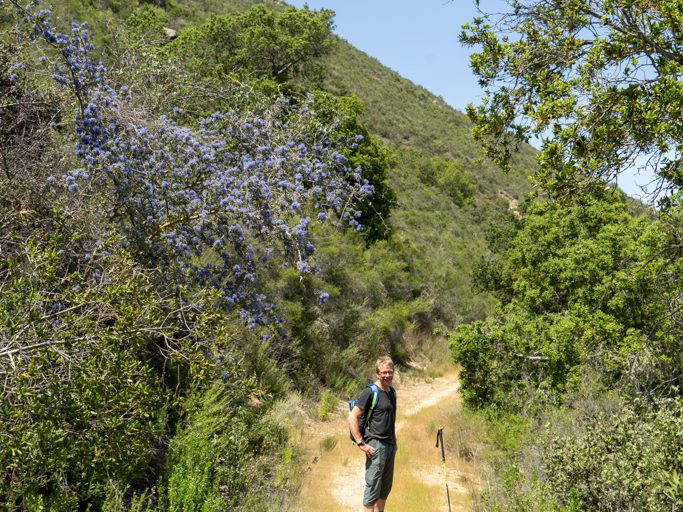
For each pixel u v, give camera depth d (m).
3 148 6.51
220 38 31.08
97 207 7.14
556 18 7.22
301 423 12.00
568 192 6.74
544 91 6.96
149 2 40.56
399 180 45.97
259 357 12.13
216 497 6.46
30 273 4.99
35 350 4.60
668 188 6.77
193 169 7.61
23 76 7.64
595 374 11.70
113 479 5.33
